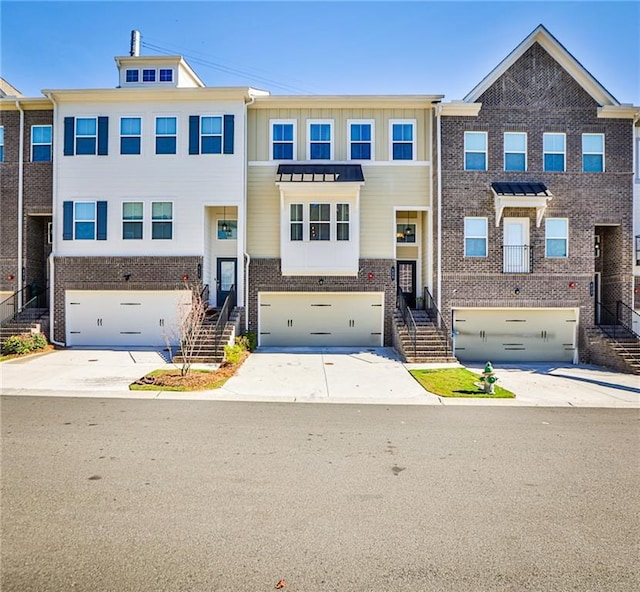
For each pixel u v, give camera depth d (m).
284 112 16.81
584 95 16.19
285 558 3.57
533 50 16.19
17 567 3.42
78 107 16.30
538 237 15.95
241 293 16.17
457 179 15.95
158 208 16.22
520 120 16.08
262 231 16.62
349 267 15.95
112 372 11.73
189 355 12.39
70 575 3.33
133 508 4.39
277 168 16.64
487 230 15.95
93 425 7.23
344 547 3.74
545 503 4.62
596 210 16.06
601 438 6.91
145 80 18.36
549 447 6.44
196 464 5.58
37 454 5.86
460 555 3.65
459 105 15.73
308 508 4.43
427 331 14.75
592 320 15.88
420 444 6.52
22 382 10.49
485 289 15.88
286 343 16.64
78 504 4.46
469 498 4.71
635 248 16.53
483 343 16.22
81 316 16.28
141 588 3.19
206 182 16.20
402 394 9.98
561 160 16.14
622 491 4.94
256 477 5.20
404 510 4.42
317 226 16.00
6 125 17.14
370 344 16.62
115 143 16.27
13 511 4.31
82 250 16.19
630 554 3.71
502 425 7.62
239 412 8.28
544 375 13.02
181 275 16.08
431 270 16.38
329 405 9.01
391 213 16.61
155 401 9.00
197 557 3.57
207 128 16.28
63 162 16.25
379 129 16.75
